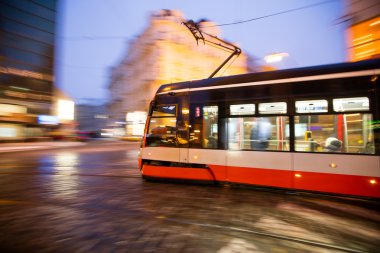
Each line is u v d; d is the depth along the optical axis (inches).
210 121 276.2
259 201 222.7
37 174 362.9
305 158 229.0
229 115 265.7
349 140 214.7
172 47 1567.4
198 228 160.7
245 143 256.7
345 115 216.2
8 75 1047.6
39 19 1176.8
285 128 239.3
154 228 160.1
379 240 146.3
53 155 679.1
